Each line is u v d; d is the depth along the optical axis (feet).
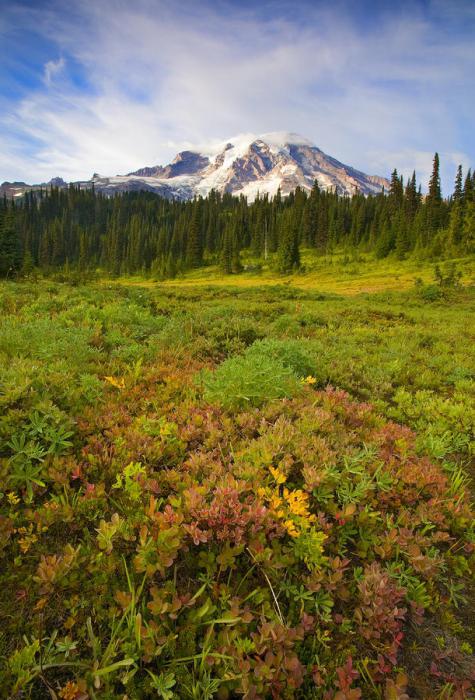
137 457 11.05
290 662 6.14
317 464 10.66
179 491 9.73
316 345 31.78
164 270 395.34
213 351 26.05
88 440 11.46
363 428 14.84
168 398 15.64
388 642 7.38
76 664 5.92
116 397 15.19
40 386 13.08
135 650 6.25
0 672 5.91
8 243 176.24
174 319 33.58
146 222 633.61
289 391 16.03
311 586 7.64
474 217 260.83
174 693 5.99
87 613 6.98
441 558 9.05
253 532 8.22
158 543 7.57
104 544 7.59
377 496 10.66
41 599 7.00
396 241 312.91
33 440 10.24
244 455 11.00
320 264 332.39
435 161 313.73
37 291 48.32
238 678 6.14
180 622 6.92
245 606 7.07
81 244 511.40
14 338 19.01
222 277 350.43
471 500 12.87
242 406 14.69
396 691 6.18
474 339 44.96
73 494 9.34
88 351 20.02
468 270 206.59
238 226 462.19
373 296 107.65
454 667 7.23
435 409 20.97
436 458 14.74
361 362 29.04
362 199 442.50
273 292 99.91
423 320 58.75
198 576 7.77
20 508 9.07
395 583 8.34
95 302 42.14
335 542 9.36
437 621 8.14
